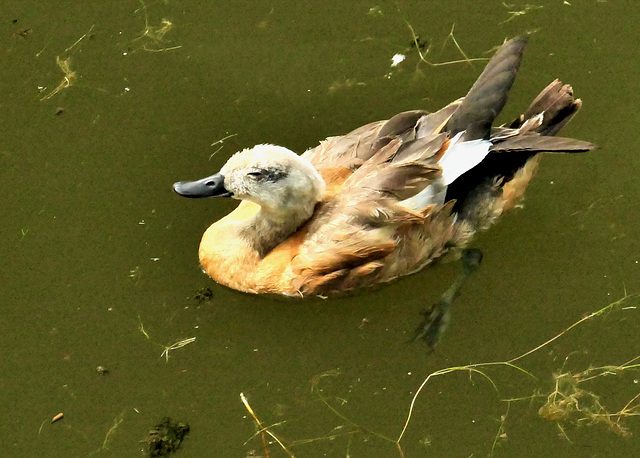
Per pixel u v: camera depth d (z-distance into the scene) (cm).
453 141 928
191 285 955
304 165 902
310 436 841
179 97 1114
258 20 1181
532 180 1023
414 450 827
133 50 1155
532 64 1119
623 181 1013
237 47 1156
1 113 1105
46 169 1054
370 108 1094
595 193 1006
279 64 1139
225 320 930
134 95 1117
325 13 1185
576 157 1036
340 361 897
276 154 897
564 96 970
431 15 1175
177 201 1023
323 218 913
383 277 934
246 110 1099
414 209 903
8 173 1051
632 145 1039
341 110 1094
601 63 1113
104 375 890
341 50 1148
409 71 1123
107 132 1085
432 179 895
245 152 911
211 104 1105
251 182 897
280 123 1085
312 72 1130
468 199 950
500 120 1081
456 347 902
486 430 838
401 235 914
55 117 1098
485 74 954
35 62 1148
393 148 917
